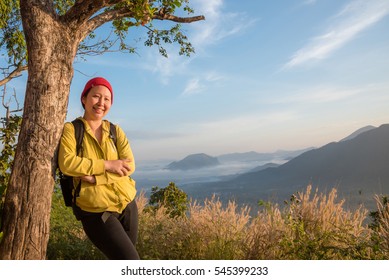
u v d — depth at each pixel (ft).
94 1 12.25
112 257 10.12
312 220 17.04
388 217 15.75
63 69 11.89
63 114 11.66
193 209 19.11
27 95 11.56
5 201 11.05
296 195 17.67
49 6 12.13
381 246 14.80
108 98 11.06
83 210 10.23
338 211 17.07
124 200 10.57
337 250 14.98
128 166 10.60
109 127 11.23
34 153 11.05
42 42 11.70
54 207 19.40
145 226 19.62
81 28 12.68
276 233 16.11
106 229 10.11
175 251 17.88
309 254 15.03
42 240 11.11
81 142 10.69
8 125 24.30
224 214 18.20
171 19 16.20
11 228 10.83
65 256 17.15
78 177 10.28
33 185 10.93
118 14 14.12
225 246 16.66
